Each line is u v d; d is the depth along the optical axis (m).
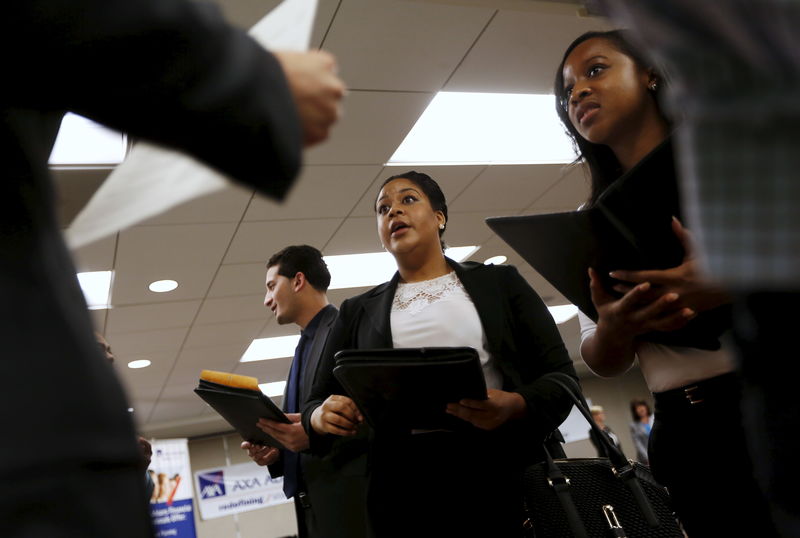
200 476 10.77
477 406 1.33
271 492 10.96
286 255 2.54
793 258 0.40
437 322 1.59
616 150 1.37
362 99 3.52
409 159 4.25
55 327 0.42
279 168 0.51
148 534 0.44
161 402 8.95
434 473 1.43
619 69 1.31
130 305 5.68
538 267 1.12
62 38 0.43
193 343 6.94
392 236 1.72
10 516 0.37
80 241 0.52
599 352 1.25
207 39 0.48
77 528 0.39
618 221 0.95
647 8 0.44
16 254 0.42
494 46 3.27
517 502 1.44
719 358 1.12
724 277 0.43
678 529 1.40
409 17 2.98
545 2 2.74
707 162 0.45
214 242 4.84
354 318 1.72
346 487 1.90
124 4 0.45
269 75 0.51
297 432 1.84
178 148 0.50
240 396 1.77
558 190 5.13
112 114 0.48
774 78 0.40
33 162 0.46
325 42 3.05
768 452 0.48
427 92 3.57
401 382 1.28
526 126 4.15
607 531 1.38
